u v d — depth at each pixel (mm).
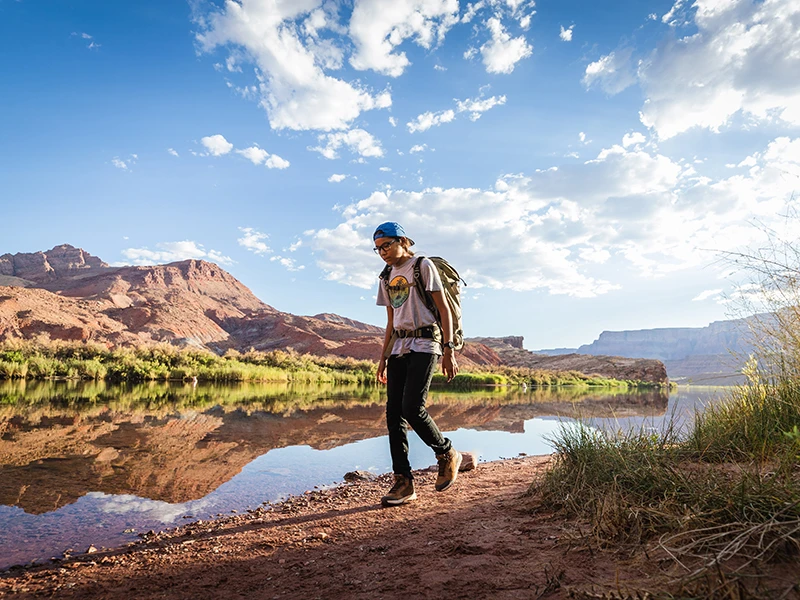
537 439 6289
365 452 5074
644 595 1069
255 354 37031
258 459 4535
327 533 2250
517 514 2207
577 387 42656
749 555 1195
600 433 2732
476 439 6227
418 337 2818
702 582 1087
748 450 2398
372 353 73688
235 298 142125
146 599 1629
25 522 2570
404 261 3051
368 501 2979
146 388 16219
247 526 2525
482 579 1447
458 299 3061
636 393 29641
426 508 2588
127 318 70062
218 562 1957
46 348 23828
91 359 23312
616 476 2045
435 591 1415
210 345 77750
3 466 3803
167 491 3295
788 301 2982
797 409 2588
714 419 2883
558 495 2262
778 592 1005
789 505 1340
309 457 4719
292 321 96375
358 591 1517
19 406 8602
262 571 1824
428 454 5180
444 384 31000
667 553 1369
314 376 29922
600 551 1514
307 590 1594
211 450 4871
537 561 1530
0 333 47625
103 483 3416
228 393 15539
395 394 2941
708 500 1581
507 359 95688
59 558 2096
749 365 3146
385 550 1910
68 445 4793
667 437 2672
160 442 5203
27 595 1696
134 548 2215
